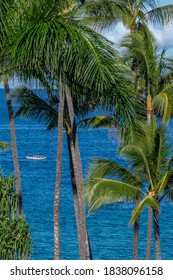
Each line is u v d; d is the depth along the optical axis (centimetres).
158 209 5856
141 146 5678
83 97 4469
